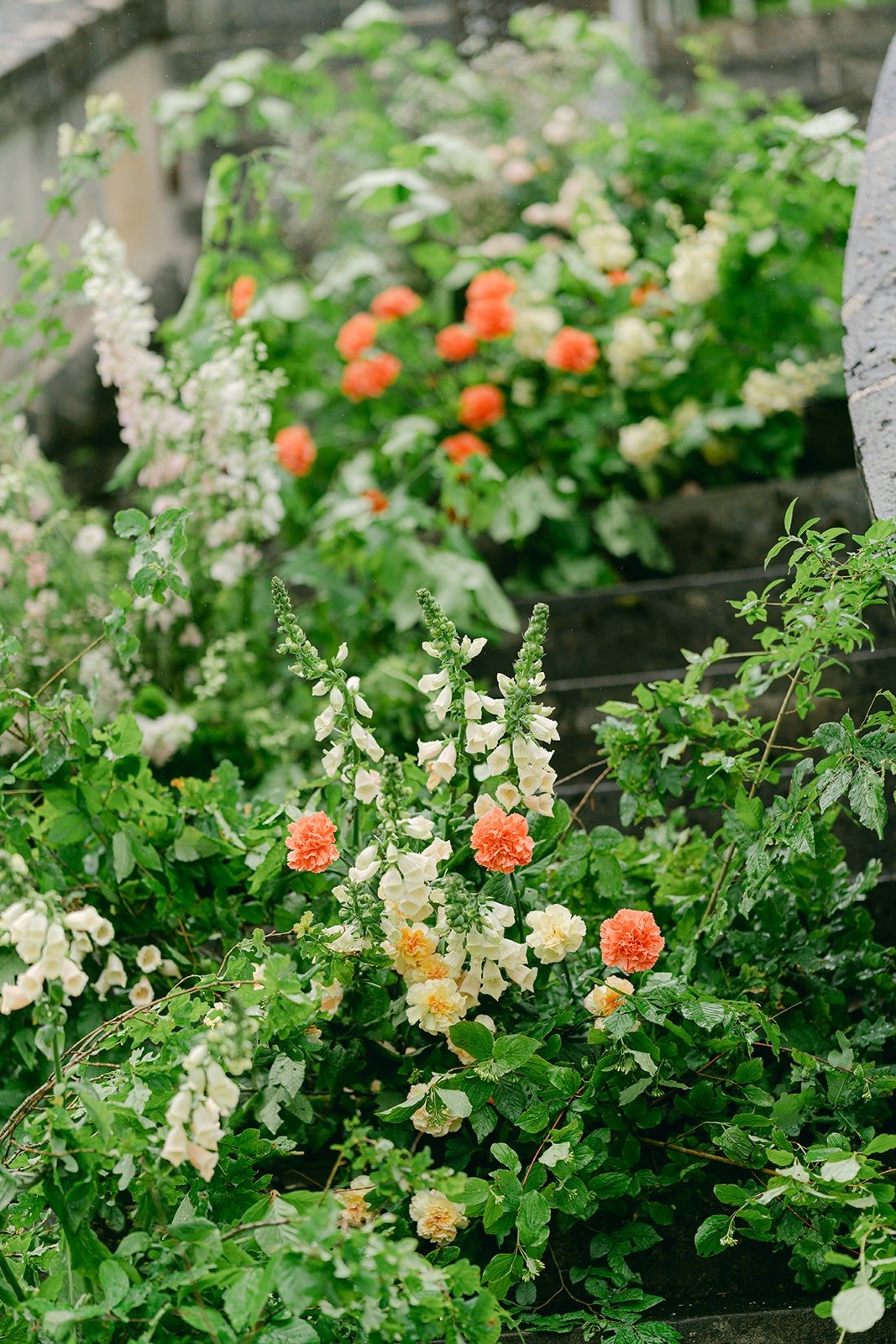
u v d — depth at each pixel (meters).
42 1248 1.79
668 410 4.49
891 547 1.98
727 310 4.36
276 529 3.47
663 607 3.86
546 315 4.39
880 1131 2.04
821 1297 1.90
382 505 3.79
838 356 4.37
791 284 4.34
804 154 4.17
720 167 4.77
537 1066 1.82
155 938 2.29
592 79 5.47
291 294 4.27
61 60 4.89
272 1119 1.85
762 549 4.24
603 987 1.88
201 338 3.70
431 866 1.83
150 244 5.68
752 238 4.23
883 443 2.20
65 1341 1.46
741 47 6.06
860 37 6.01
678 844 2.51
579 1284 1.92
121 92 5.46
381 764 1.89
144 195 5.65
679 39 6.11
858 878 2.30
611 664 3.86
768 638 2.10
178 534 2.06
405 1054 2.05
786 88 5.97
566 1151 1.76
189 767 3.35
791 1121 1.89
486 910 1.86
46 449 4.79
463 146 4.23
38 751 2.19
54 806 2.16
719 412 4.36
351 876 1.87
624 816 2.23
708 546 4.28
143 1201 1.71
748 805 2.04
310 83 4.87
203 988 1.82
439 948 1.91
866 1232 1.57
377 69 5.41
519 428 4.50
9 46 4.76
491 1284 1.74
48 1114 1.55
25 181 4.59
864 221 2.54
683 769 2.21
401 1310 1.46
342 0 6.11
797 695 2.14
